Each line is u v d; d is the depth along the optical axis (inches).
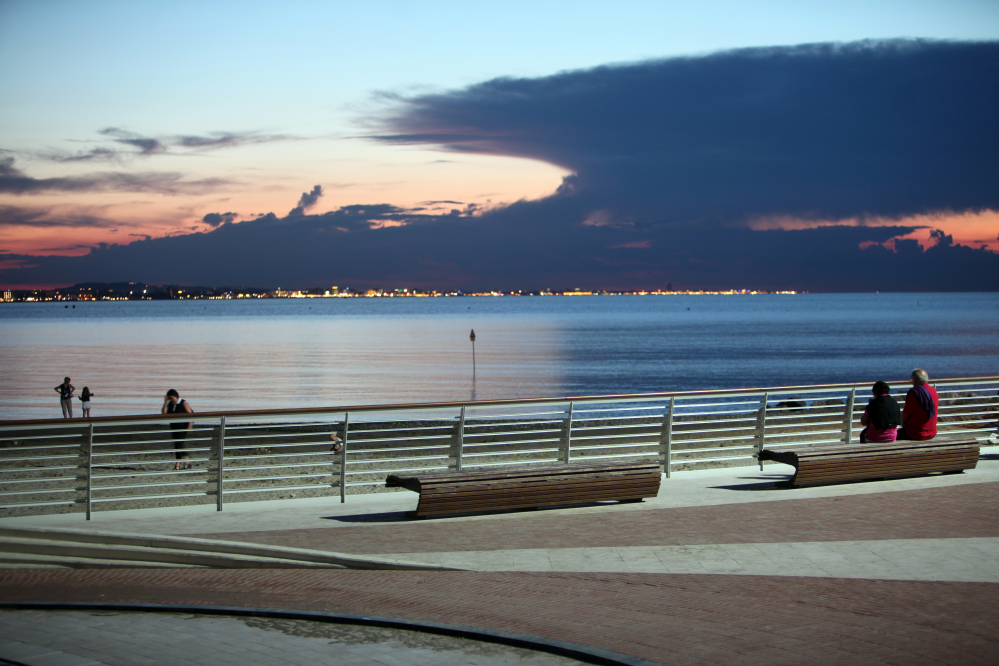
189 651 198.1
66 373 2052.2
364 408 374.9
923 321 5467.5
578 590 244.1
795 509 345.1
